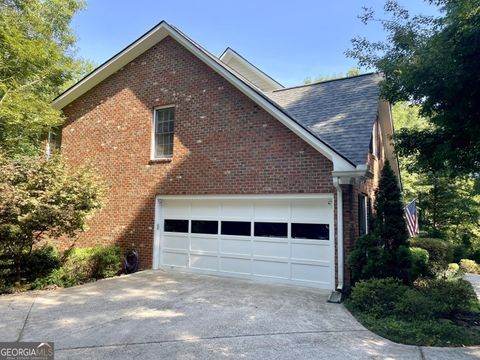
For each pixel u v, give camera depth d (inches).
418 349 192.5
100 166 483.8
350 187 322.0
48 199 336.8
